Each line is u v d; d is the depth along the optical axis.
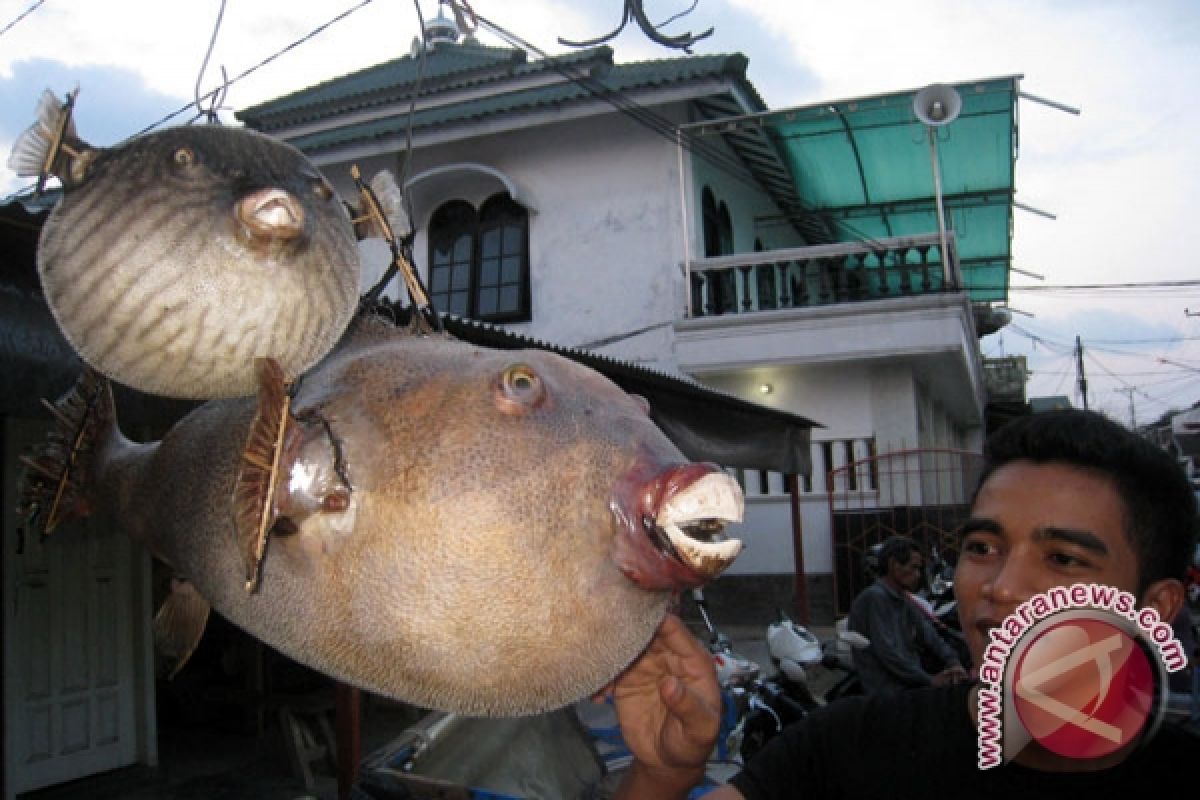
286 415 1.00
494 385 1.07
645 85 10.81
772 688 4.55
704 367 11.10
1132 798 1.06
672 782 1.23
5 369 2.92
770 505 11.18
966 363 11.32
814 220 14.81
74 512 1.45
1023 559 1.10
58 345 3.08
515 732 3.05
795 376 11.38
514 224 12.38
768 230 14.93
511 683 1.00
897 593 4.52
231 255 0.97
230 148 1.02
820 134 11.20
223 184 0.99
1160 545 1.10
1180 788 1.05
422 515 0.99
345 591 1.01
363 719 6.91
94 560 5.46
